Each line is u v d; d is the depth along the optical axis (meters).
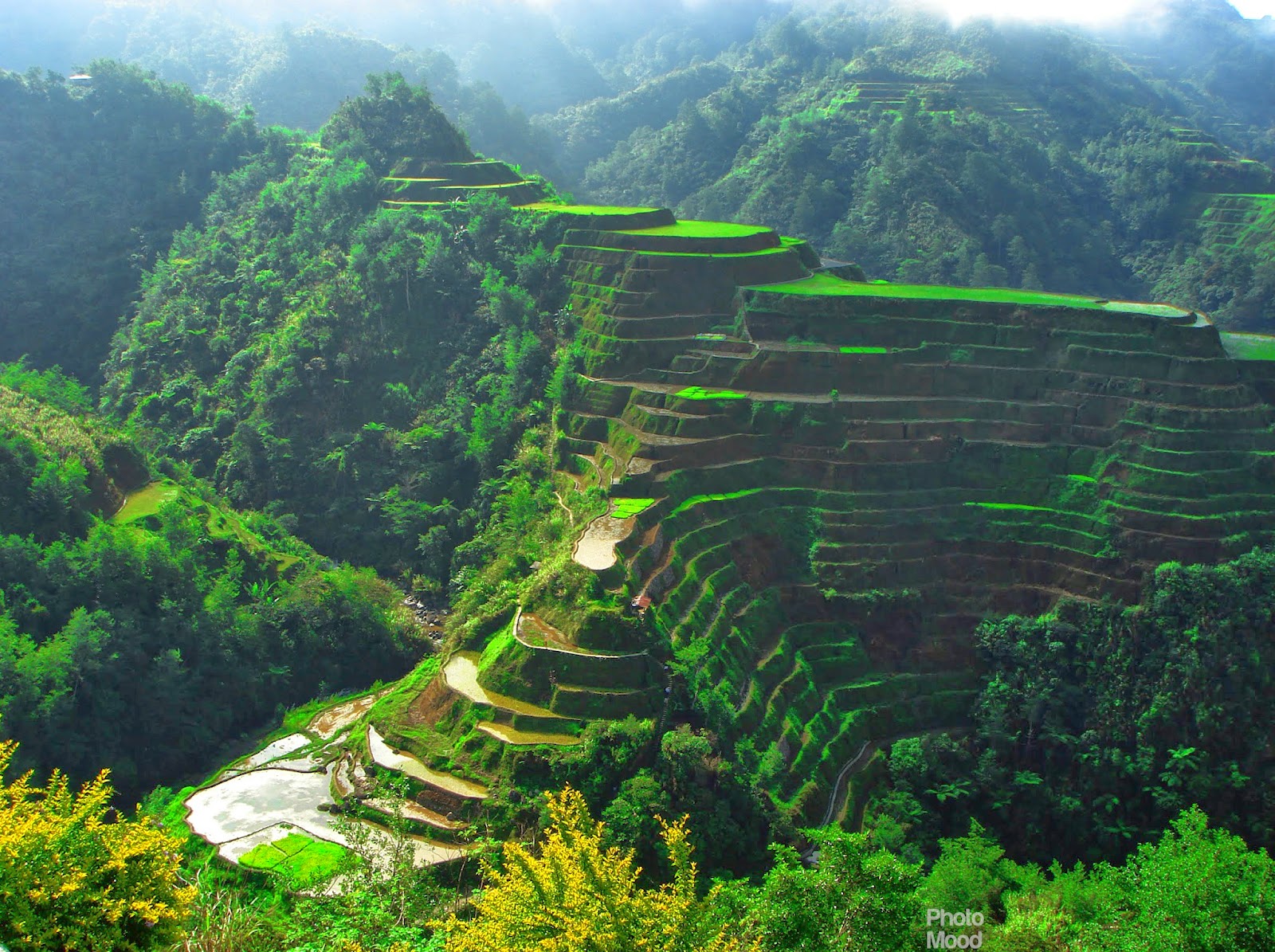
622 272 100.62
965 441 83.62
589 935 26.31
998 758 69.75
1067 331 86.06
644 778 57.09
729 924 31.09
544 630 66.12
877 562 78.50
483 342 105.12
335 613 82.44
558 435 89.56
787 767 65.00
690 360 91.00
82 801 29.86
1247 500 77.38
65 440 84.81
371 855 44.09
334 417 103.44
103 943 27.64
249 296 116.44
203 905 37.22
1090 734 69.50
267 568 87.06
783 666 71.62
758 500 80.88
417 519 93.44
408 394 103.31
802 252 110.06
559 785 57.66
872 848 61.50
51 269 134.12
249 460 100.56
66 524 78.00
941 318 89.75
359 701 74.56
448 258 109.56
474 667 66.94
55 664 65.38
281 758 65.31
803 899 36.03
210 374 112.44
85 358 128.88
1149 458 78.75
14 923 26.41
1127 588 74.69
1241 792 67.56
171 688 70.19
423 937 36.09
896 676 74.44
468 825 56.31
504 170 133.25
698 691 63.41
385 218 115.19
